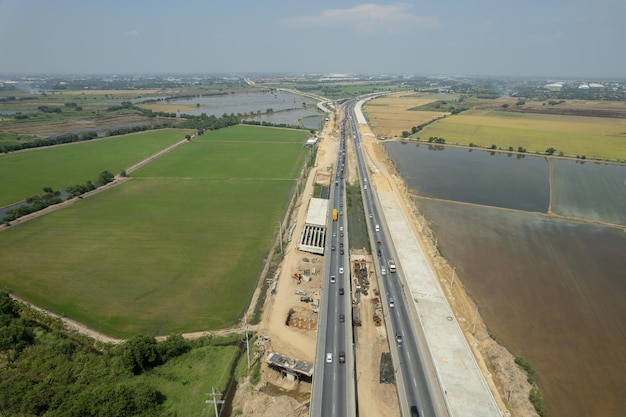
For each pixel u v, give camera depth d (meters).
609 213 166.00
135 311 99.06
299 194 183.12
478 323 96.62
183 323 95.31
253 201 174.12
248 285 111.31
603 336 93.31
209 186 194.12
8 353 81.94
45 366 78.31
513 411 72.38
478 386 77.38
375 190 188.88
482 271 119.88
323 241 135.75
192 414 70.31
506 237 143.00
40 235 138.88
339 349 84.25
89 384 73.62
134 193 183.50
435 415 69.75
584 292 110.19
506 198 183.25
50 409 65.81
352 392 73.62
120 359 79.50
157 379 77.44
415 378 77.62
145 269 117.81
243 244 134.25
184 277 114.31
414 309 98.06
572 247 135.62
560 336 93.25
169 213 159.88
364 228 152.25
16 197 178.88
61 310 98.75
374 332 94.19
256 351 86.44
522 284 113.62
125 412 65.44
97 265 119.56
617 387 79.44
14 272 115.06
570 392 78.19
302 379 82.00
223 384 77.31
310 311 100.88
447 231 147.62
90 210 162.38
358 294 108.44
